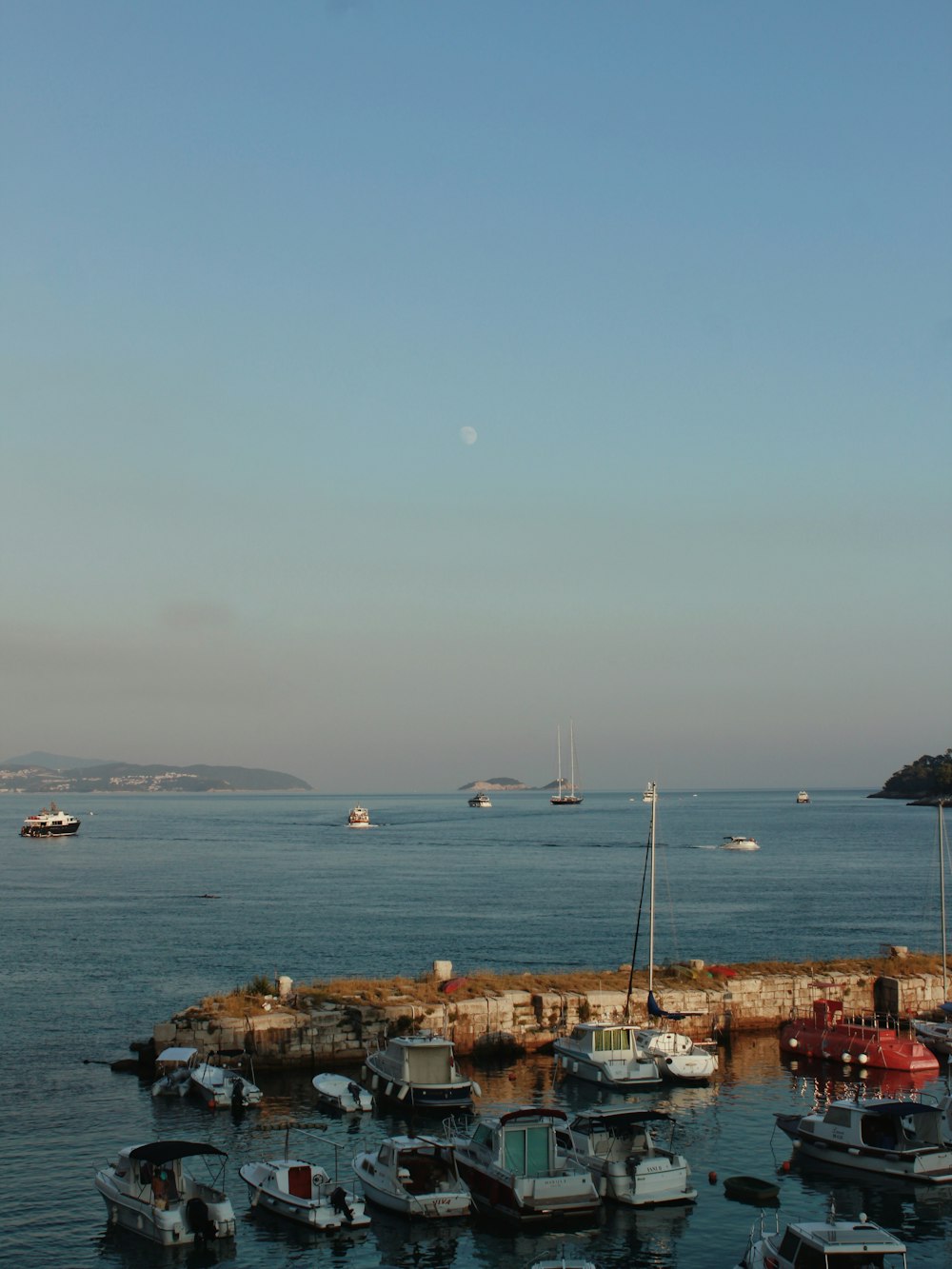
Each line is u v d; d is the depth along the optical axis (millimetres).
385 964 95375
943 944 75812
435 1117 51719
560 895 152625
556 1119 42906
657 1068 57844
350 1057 59375
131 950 101750
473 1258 38281
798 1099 55656
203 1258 38062
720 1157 47688
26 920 123625
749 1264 36375
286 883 168750
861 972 73438
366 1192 43094
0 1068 60156
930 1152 45188
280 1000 63312
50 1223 40562
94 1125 50469
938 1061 62250
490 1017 62688
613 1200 42531
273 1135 49250
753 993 68938
